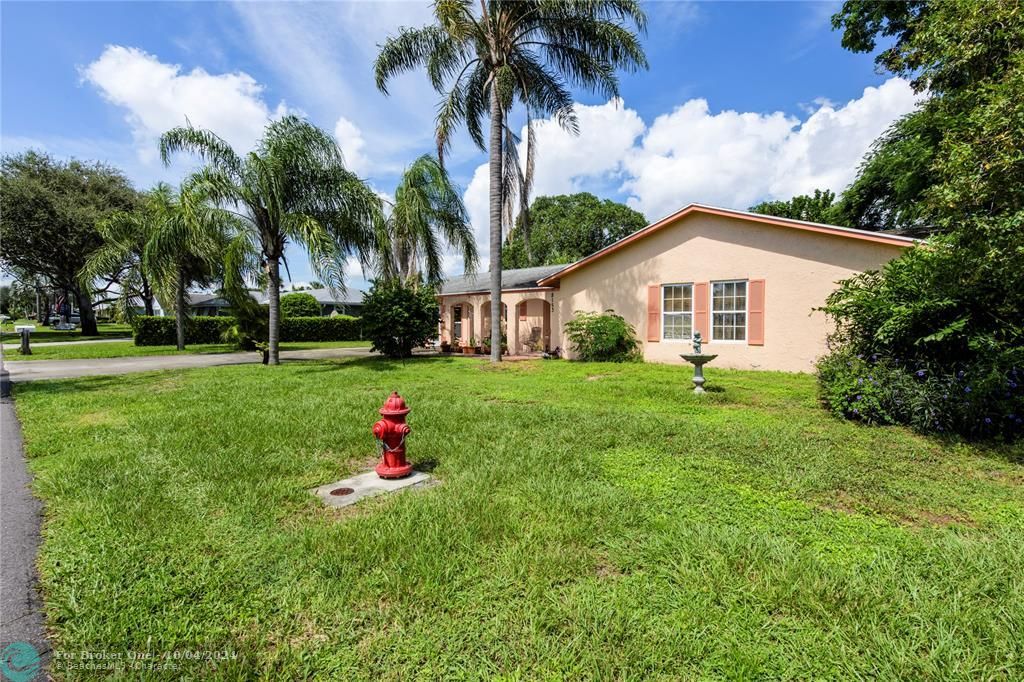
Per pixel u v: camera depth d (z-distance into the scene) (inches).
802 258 413.1
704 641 78.3
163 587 94.7
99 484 151.9
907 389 214.7
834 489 145.6
